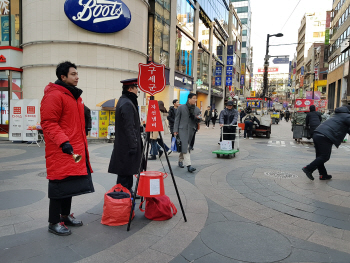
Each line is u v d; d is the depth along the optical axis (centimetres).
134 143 365
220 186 523
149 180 347
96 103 1299
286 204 429
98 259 263
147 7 1518
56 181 299
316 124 1093
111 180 548
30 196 442
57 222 314
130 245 292
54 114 284
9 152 881
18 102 1081
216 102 3884
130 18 1338
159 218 358
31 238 302
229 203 431
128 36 1373
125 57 1369
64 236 309
